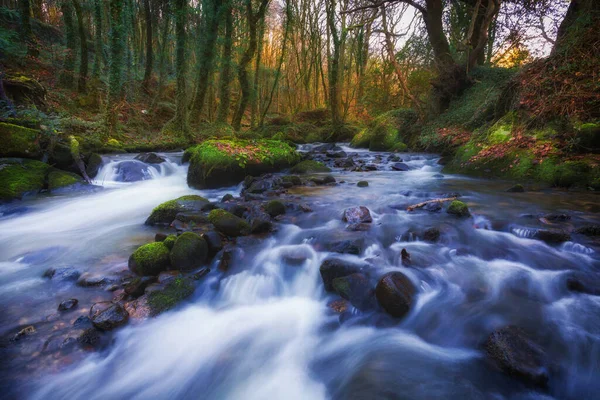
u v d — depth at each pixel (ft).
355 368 7.66
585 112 23.56
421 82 60.70
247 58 61.93
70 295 10.33
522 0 38.96
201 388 7.60
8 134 23.53
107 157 32.22
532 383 6.48
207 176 24.70
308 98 102.73
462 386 6.73
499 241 12.76
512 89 31.01
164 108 63.05
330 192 21.67
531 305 8.87
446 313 8.84
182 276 11.10
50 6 76.59
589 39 25.80
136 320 9.14
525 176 23.90
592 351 7.18
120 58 39.65
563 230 12.79
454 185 23.57
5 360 7.66
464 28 57.21
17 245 14.52
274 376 7.82
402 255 11.27
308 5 95.55
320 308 10.18
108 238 15.10
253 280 11.45
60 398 7.04
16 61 43.19
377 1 50.16
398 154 43.29
